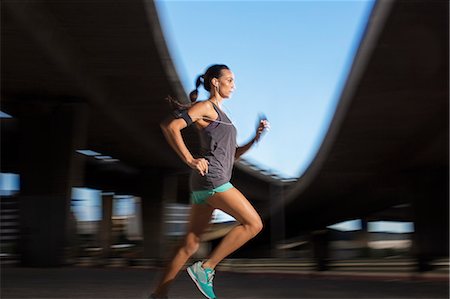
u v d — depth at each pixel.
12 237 20.05
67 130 19.97
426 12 11.34
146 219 39.72
